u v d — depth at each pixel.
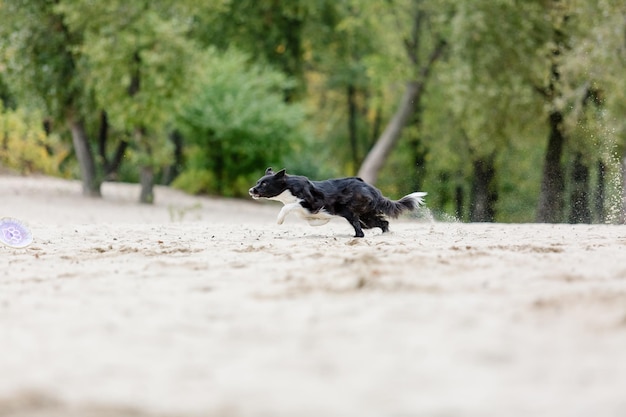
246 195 45.62
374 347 5.79
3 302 7.60
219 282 8.60
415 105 46.91
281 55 51.25
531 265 9.46
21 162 41.22
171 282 8.68
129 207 32.81
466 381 5.01
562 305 7.02
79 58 33.94
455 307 7.00
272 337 6.12
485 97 33.78
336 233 15.58
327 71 54.12
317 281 8.38
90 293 8.05
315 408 4.54
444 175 48.34
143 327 6.48
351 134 54.84
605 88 31.19
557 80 33.62
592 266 9.41
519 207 46.62
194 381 5.09
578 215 34.78
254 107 43.78
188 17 35.25
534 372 5.18
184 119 43.22
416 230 16.62
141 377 5.20
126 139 35.97
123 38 32.25
